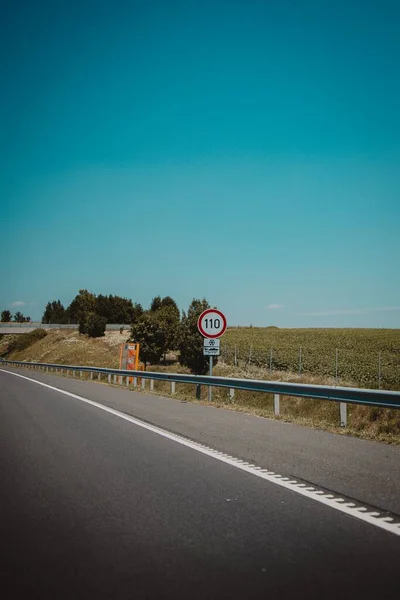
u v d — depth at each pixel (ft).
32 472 23.77
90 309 446.19
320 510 17.85
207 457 27.02
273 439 32.50
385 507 18.20
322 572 12.67
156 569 12.84
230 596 11.43
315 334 266.98
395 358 155.84
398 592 11.64
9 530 15.76
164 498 19.38
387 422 42.16
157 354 185.37
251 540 14.87
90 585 11.95
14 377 118.32
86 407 52.42
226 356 162.50
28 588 11.80
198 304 121.49
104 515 17.28
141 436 33.91
